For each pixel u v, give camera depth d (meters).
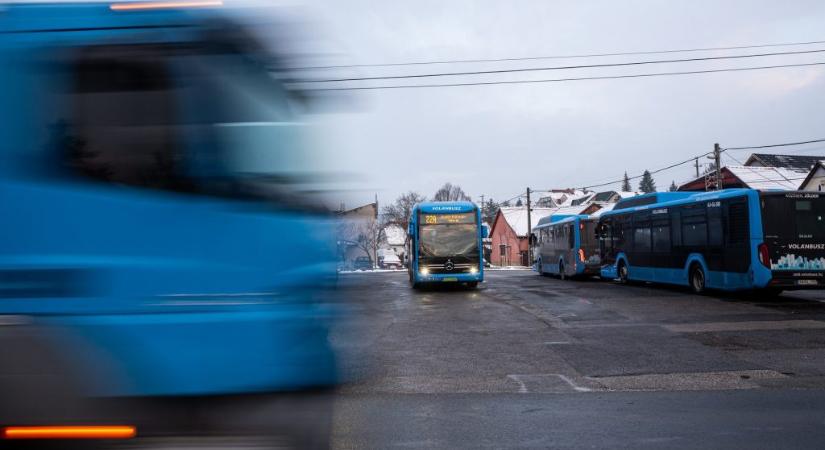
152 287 2.83
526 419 5.75
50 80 2.88
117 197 2.85
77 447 2.81
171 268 2.84
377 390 7.02
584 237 27.86
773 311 13.72
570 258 28.64
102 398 2.80
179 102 2.87
